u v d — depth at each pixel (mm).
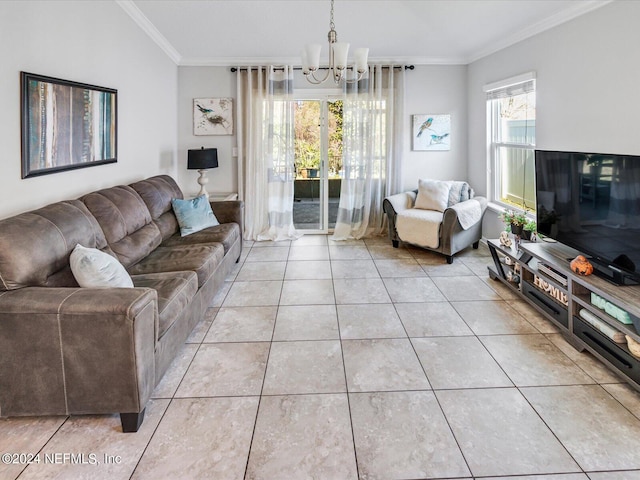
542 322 3057
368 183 5695
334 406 2100
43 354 1855
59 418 2016
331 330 2973
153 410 2078
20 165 2504
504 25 4090
